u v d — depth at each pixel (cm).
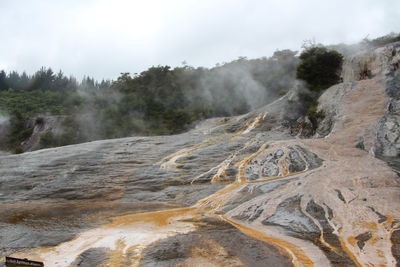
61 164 1797
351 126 1695
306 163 1377
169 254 716
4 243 848
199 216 1010
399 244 692
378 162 1281
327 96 2238
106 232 893
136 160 1780
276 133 2266
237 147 1825
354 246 703
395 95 1794
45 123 5094
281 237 787
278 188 1145
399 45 2131
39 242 841
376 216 855
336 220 858
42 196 1405
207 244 760
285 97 2891
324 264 636
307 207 955
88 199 1341
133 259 704
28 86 9344
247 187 1219
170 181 1435
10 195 1441
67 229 944
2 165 1856
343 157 1402
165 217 1020
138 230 895
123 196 1336
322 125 1995
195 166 1580
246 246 741
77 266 687
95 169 1683
